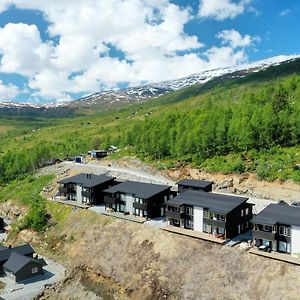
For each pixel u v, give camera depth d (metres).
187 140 130.38
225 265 68.38
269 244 69.12
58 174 142.12
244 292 62.81
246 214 82.00
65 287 77.12
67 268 85.12
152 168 132.88
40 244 99.38
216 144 127.38
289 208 72.69
